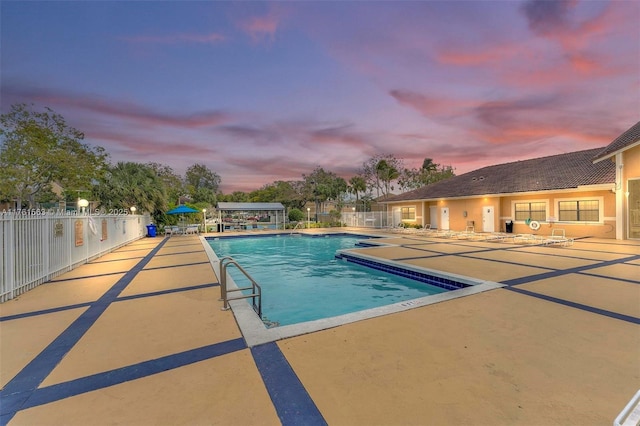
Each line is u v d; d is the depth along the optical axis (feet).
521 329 12.13
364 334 11.82
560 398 7.47
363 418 6.79
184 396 7.79
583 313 13.94
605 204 48.19
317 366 9.30
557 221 54.03
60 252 25.05
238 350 10.58
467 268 25.62
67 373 9.10
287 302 22.04
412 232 67.67
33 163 61.21
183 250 42.63
